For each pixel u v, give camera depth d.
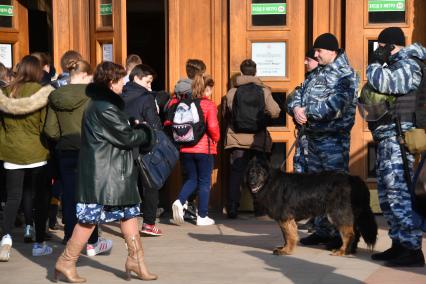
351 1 12.05
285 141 12.43
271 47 12.43
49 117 9.27
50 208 10.52
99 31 13.03
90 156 7.84
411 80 8.47
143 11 18.06
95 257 9.52
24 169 9.54
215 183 12.63
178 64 12.66
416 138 8.22
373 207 12.09
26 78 9.55
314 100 9.50
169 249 9.87
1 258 9.30
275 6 12.40
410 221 8.59
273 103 11.78
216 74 12.62
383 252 9.06
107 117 7.75
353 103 9.49
